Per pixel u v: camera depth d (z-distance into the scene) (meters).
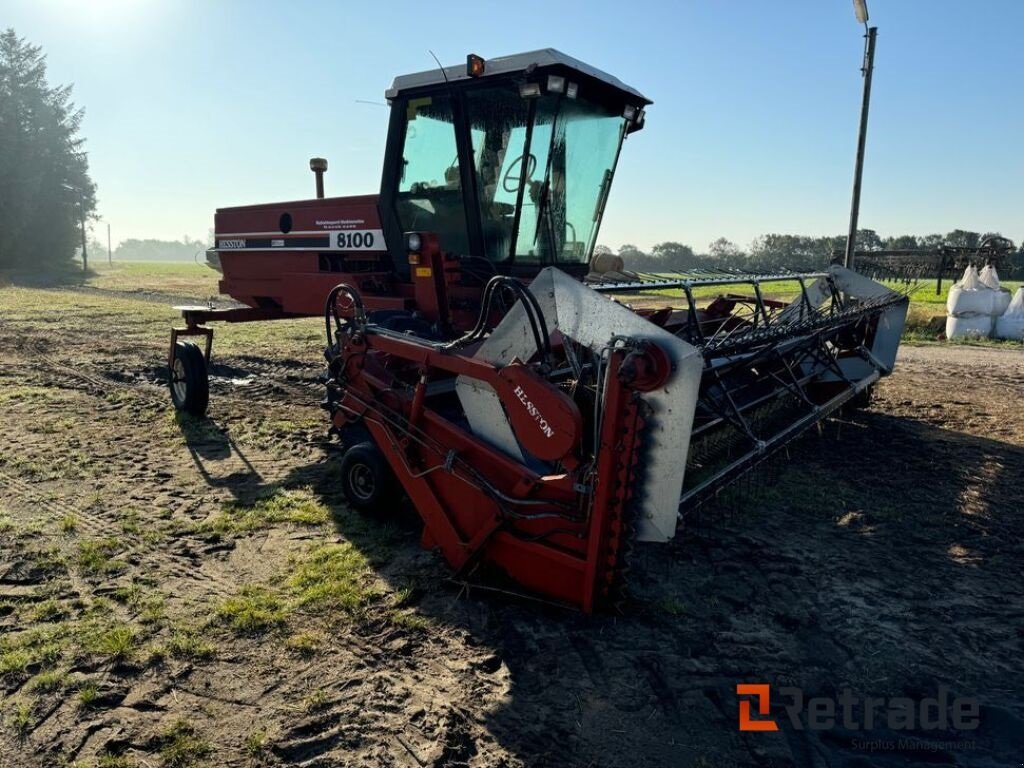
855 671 3.39
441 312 5.85
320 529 4.84
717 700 3.17
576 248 7.06
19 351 11.68
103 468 5.95
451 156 6.29
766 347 5.52
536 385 3.68
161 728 2.90
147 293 26.86
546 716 3.03
